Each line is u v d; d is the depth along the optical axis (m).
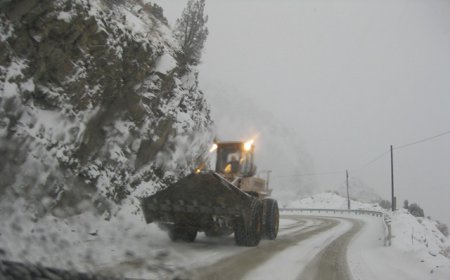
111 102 9.30
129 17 11.52
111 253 6.20
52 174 7.12
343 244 10.74
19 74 6.79
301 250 8.67
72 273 4.60
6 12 6.72
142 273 5.14
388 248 10.39
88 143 8.52
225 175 10.05
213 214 8.06
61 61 7.66
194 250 7.41
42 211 6.75
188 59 15.91
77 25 7.83
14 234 5.61
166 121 11.56
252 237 8.34
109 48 8.78
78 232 7.02
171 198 8.21
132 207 9.55
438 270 7.51
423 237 14.56
